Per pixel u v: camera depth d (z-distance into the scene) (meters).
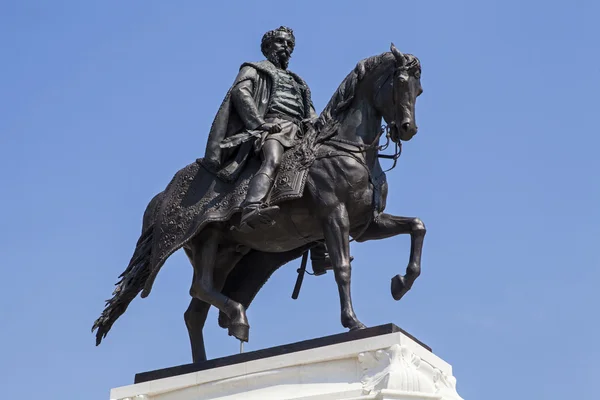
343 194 9.70
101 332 10.75
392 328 8.90
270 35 10.92
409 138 9.69
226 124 10.40
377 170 10.00
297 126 10.38
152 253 10.43
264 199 9.72
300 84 10.85
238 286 10.88
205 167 10.44
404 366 8.69
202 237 10.30
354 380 8.81
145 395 9.63
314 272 10.69
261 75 10.66
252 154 10.25
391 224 9.89
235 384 9.24
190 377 9.47
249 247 10.51
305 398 8.84
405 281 9.65
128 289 10.69
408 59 9.74
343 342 8.96
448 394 9.10
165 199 10.66
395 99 9.70
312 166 9.84
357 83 10.02
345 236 9.62
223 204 10.11
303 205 9.86
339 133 9.96
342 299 9.41
